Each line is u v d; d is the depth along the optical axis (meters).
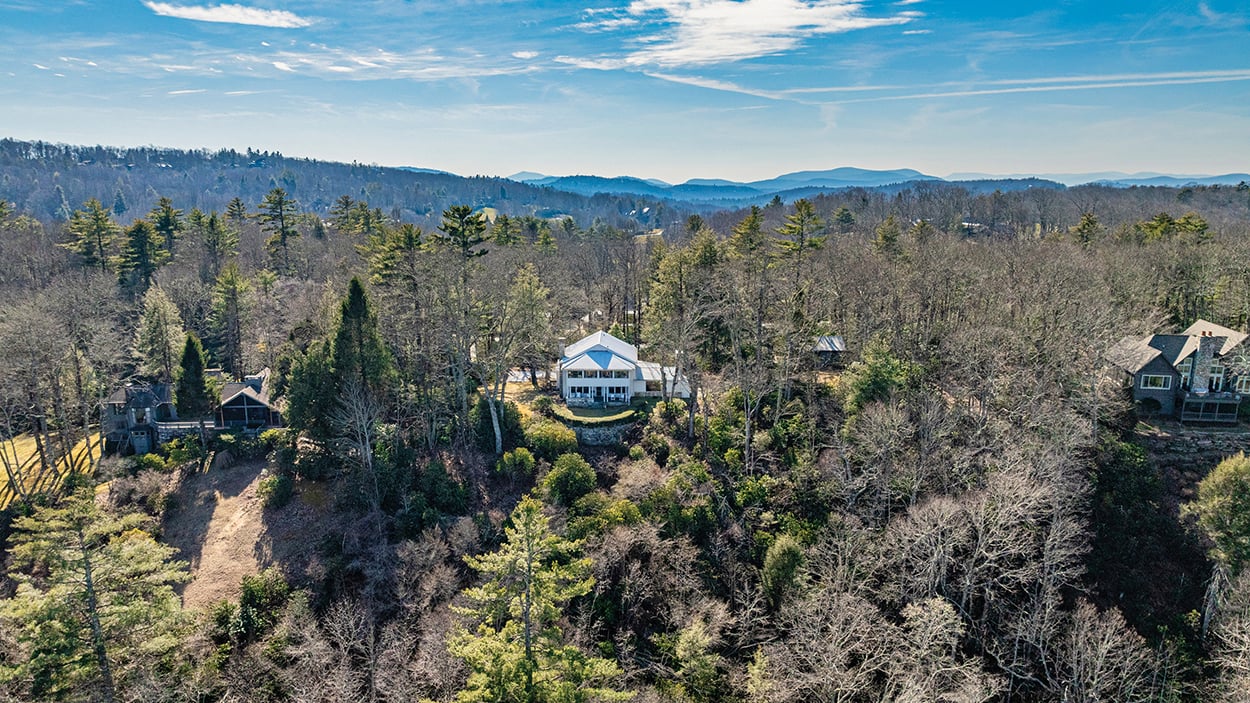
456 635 29.58
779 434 48.69
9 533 41.16
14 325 49.22
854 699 30.48
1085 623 31.91
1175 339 50.47
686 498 43.50
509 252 81.06
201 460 49.44
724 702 32.34
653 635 35.72
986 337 46.72
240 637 34.97
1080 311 47.84
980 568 34.56
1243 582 31.94
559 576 29.11
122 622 28.19
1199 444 44.91
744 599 37.12
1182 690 33.28
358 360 47.59
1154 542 39.66
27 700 26.97
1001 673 33.69
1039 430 41.75
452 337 51.75
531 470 47.97
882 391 46.28
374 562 39.44
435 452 50.19
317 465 47.22
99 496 44.78
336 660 33.34
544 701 25.23
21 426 56.34
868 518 40.78
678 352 54.62
